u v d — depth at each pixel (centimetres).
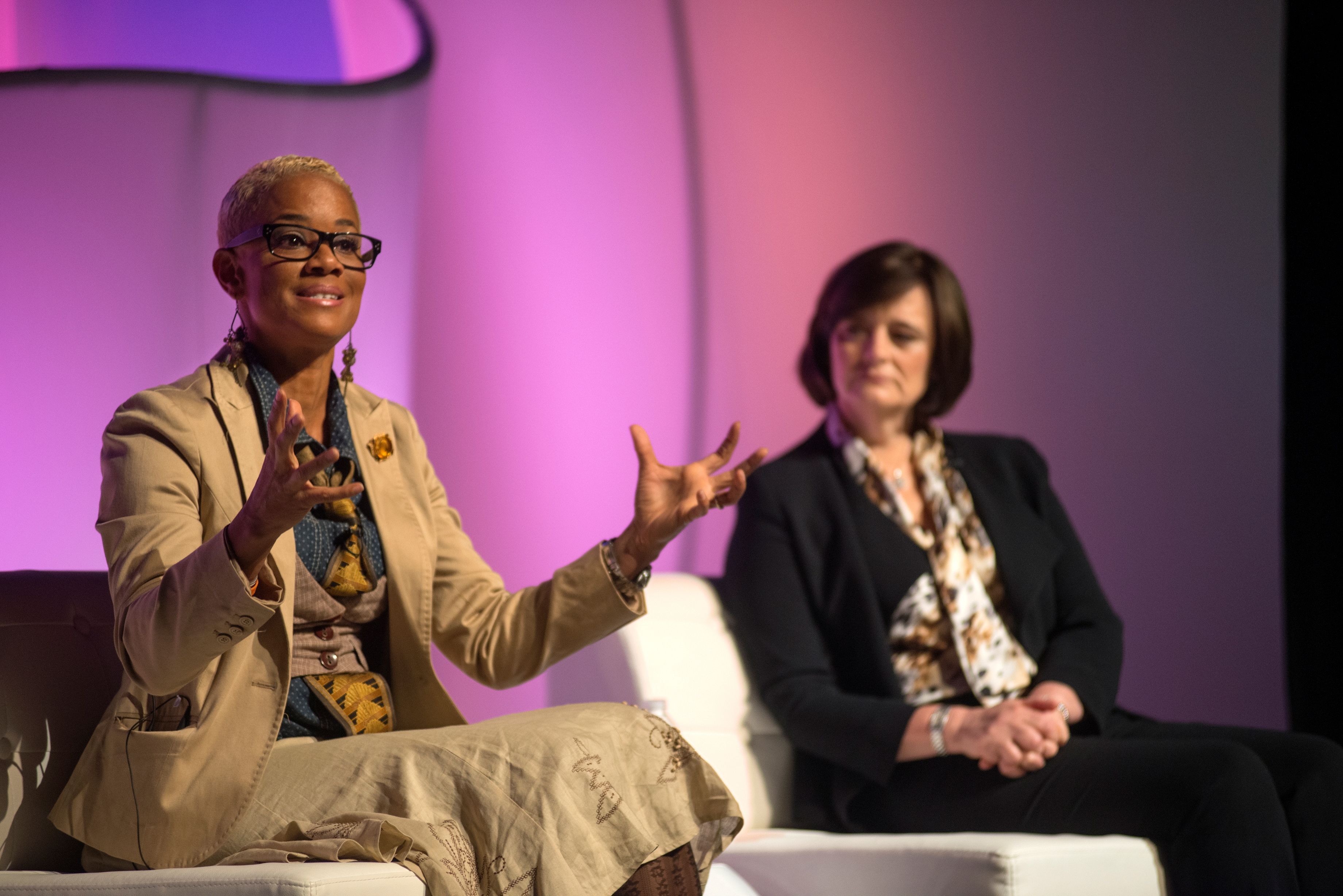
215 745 566
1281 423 1552
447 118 1337
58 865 634
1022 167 1577
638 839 527
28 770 634
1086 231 1580
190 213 1205
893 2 1562
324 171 660
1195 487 1557
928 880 748
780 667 959
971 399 1544
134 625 532
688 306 1449
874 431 1034
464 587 705
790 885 805
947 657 966
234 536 510
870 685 955
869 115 1543
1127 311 1575
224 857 556
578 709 576
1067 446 1557
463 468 1320
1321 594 1478
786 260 1498
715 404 1454
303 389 661
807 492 1016
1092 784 834
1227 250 1580
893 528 990
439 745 556
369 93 1293
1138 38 1595
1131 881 774
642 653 943
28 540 1129
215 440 610
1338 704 1464
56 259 1158
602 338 1402
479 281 1339
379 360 1288
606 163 1420
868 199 1535
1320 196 1497
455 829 530
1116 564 1544
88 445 1152
